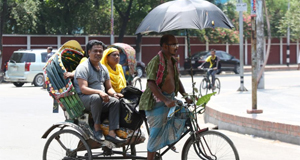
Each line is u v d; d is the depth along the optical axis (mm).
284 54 53562
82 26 39031
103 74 7191
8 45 35812
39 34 37062
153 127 6574
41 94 20000
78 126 6895
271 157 8414
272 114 11367
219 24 7039
